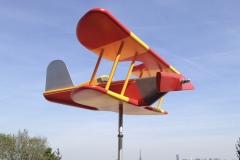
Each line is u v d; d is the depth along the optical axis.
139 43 10.73
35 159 33.16
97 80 12.85
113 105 12.11
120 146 12.15
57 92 13.65
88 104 12.04
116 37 10.44
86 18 9.30
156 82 10.38
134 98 11.77
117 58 10.70
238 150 19.39
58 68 14.01
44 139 35.12
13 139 33.09
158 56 11.93
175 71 13.32
